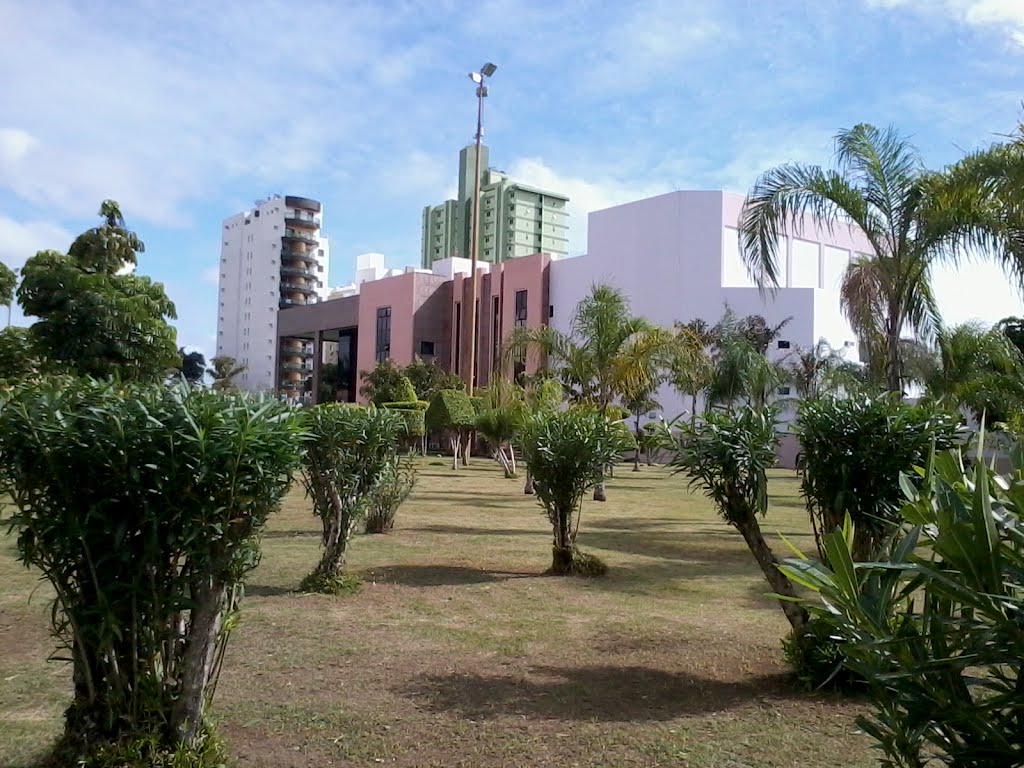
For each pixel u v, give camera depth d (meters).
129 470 2.93
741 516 5.14
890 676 1.94
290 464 3.28
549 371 20.72
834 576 2.21
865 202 10.89
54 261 18.98
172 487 2.99
